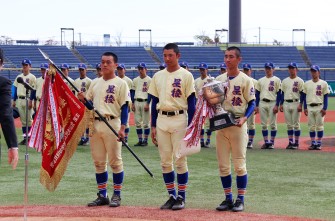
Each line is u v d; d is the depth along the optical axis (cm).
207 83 875
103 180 955
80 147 1795
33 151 1688
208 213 879
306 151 1722
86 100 915
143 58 5434
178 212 886
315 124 1777
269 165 1423
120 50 5472
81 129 884
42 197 1037
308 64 5519
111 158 938
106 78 947
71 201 999
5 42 5556
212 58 5497
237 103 900
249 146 1800
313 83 1764
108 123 921
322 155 1622
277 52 5597
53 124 851
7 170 1337
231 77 909
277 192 1080
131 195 1054
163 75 912
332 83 4909
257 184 1163
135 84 1877
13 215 861
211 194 1062
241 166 897
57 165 871
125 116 932
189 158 1540
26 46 5212
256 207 939
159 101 909
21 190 1106
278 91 1802
